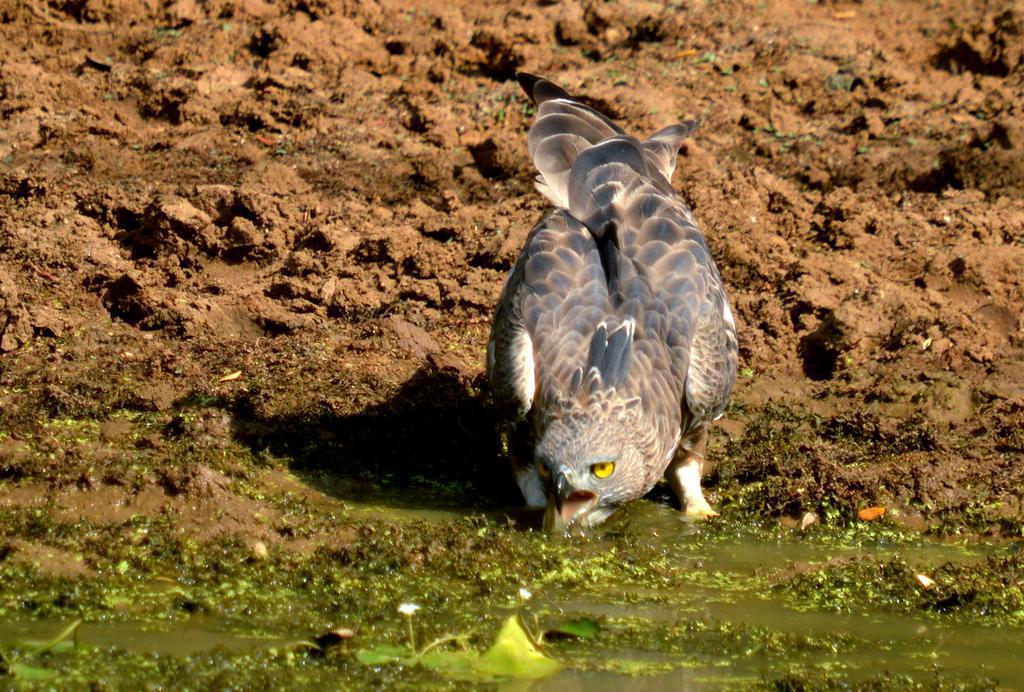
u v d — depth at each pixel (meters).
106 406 12.66
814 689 8.70
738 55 20.45
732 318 12.41
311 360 13.70
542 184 12.70
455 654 9.12
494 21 21.14
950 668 9.14
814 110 19.41
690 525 11.76
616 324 11.16
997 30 20.55
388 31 20.94
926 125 18.86
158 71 19.69
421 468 12.43
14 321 13.75
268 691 8.56
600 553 10.95
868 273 15.57
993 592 10.32
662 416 11.02
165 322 14.36
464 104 19.25
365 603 9.85
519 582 10.37
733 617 9.95
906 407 13.62
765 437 13.10
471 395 13.48
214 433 12.30
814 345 14.63
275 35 20.25
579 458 10.53
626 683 8.83
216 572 10.22
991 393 13.68
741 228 16.28
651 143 13.43
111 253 15.34
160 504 11.02
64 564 10.16
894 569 10.73
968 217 16.66
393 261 15.44
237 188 16.41
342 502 11.66
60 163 17.41
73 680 8.57
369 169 17.66
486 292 15.10
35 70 19.19
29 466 11.29
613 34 21.08
